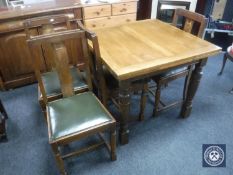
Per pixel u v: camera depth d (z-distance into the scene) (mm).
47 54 2334
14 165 1602
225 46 3176
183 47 1561
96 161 1608
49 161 1626
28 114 2076
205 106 2137
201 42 1640
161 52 1490
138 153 1666
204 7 3150
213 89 2383
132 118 1977
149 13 3373
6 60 2240
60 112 1404
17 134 1858
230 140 1766
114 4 2484
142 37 1735
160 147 1713
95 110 1408
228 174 1514
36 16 2129
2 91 2406
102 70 1488
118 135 1779
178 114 2045
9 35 2119
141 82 1678
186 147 1711
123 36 1756
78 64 2611
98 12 2443
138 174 1519
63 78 1475
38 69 1390
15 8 2221
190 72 1844
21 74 2402
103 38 1721
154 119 1985
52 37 1321
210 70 2730
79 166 1573
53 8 2195
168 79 1786
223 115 2027
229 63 2873
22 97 2314
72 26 2371
